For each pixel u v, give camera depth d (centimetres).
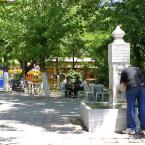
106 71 3297
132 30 2433
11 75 4412
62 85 3189
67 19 2970
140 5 2378
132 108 1208
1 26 3130
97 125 1245
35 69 4291
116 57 1338
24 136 1193
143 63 2705
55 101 2647
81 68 4456
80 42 3538
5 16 3142
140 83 1209
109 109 1245
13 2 3138
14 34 3072
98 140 1128
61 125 1402
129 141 1112
